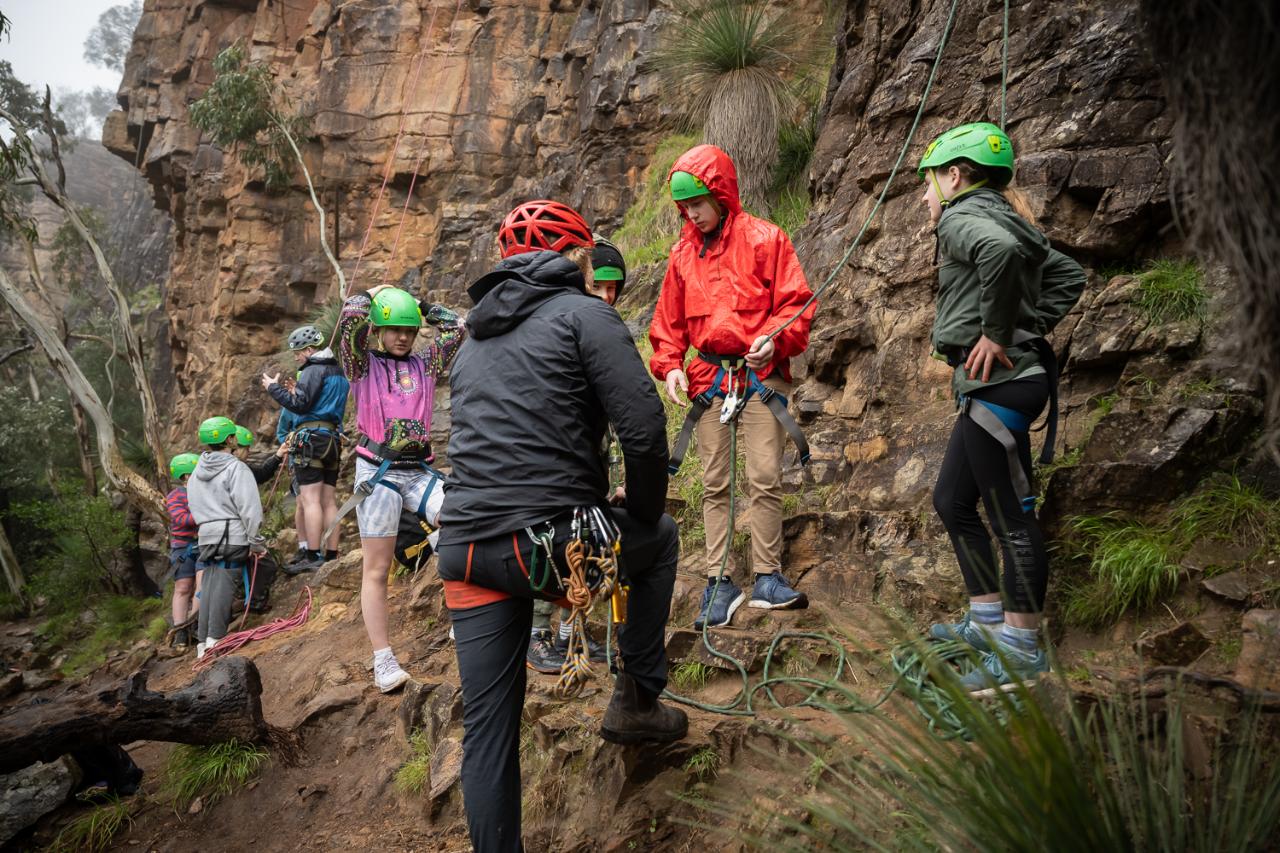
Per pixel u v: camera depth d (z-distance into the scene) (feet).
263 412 49.78
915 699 6.19
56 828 13.11
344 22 56.70
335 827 11.89
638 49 40.14
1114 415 11.53
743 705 10.66
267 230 58.44
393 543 14.51
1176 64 5.04
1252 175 4.65
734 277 11.73
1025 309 9.11
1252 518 10.05
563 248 8.73
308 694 15.89
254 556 22.50
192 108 55.98
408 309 14.55
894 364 15.16
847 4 22.15
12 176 45.98
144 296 101.30
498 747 7.95
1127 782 5.77
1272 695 7.27
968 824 5.58
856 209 18.43
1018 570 8.54
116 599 35.09
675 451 11.77
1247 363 5.18
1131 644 9.77
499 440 7.88
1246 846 5.46
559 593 7.98
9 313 71.97
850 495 14.51
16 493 67.36
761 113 25.53
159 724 12.94
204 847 12.24
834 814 6.19
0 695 22.33
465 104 53.42
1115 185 13.47
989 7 16.84
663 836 9.23
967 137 9.34
